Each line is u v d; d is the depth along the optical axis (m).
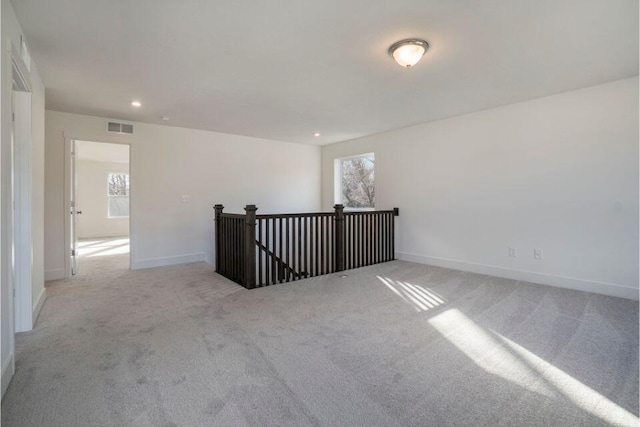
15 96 2.63
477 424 1.54
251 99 3.96
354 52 2.75
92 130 4.64
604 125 3.47
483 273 4.51
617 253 3.43
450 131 4.84
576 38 2.51
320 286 3.94
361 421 1.56
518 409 1.65
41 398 1.73
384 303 3.29
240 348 2.30
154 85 3.49
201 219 5.59
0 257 1.75
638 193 3.29
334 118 4.85
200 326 2.70
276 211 6.49
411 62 2.65
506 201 4.25
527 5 2.10
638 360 2.12
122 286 3.96
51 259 4.34
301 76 3.26
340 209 4.82
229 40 2.56
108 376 1.95
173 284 4.05
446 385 1.85
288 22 2.30
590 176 3.58
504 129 4.25
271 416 1.59
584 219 3.63
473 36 2.49
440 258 5.02
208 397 1.74
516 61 2.92
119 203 9.95
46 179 4.34
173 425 1.53
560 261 3.82
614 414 1.61
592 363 2.08
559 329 2.61
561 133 3.77
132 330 2.62
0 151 1.76
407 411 1.63
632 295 3.34
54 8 2.12
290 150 6.72
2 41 1.83
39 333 2.56
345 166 6.93
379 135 5.90
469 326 2.68
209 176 5.67
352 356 2.19
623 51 2.73
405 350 2.27
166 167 5.24
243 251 4.05
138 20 2.28
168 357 2.18
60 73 3.15
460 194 4.74
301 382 1.88
